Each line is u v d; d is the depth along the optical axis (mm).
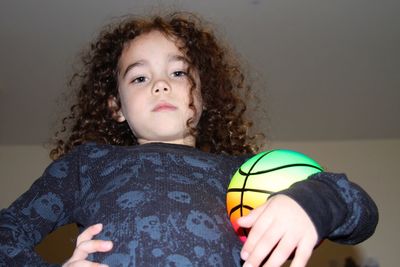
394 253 2857
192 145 1207
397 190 3018
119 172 992
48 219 1004
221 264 838
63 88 2469
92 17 2047
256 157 939
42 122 2811
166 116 1128
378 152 3092
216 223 891
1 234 926
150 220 857
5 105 2654
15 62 2318
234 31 2154
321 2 1996
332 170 3043
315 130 3012
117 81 1375
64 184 1036
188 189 936
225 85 1450
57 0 1960
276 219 719
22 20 2061
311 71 2449
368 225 844
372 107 2771
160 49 1239
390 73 2463
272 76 2467
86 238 839
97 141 1409
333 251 2832
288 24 2125
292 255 774
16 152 3082
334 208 770
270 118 2832
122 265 809
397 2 1993
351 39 2219
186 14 2016
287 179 864
